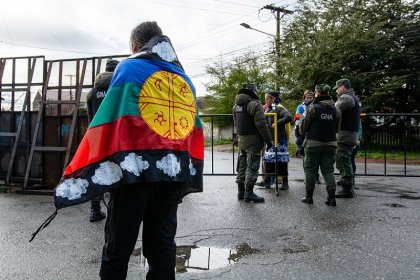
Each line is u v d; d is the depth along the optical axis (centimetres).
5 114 811
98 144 233
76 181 232
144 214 243
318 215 559
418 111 2314
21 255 396
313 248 415
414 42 2183
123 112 232
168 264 255
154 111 238
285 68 2295
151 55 248
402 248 415
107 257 241
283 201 661
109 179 230
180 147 246
